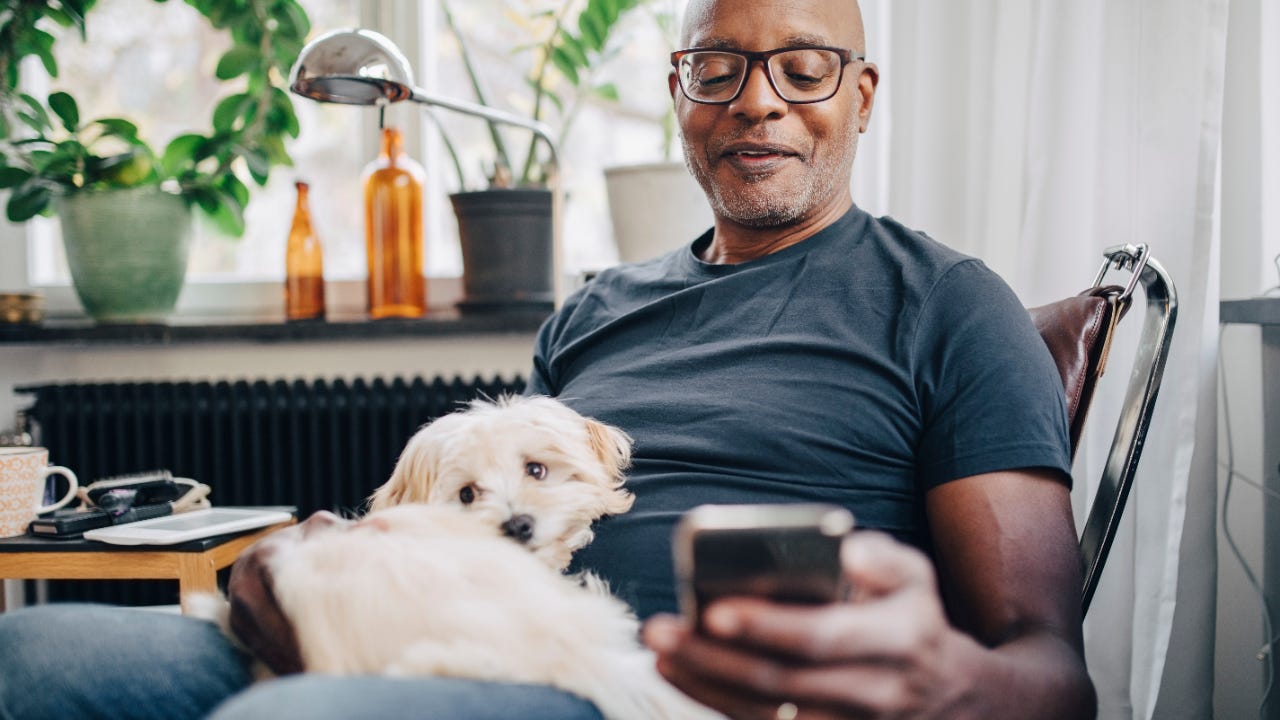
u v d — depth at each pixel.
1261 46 1.48
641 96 2.23
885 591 0.49
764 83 1.12
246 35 2.09
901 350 0.96
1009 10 1.57
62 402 2.02
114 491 1.44
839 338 1.00
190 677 0.77
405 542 0.75
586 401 1.09
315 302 2.10
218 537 1.31
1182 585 1.38
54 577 1.29
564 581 0.83
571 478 0.98
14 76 2.07
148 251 2.02
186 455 2.09
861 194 1.73
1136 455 0.97
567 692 0.67
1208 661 1.37
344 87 1.46
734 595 0.46
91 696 0.74
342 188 2.31
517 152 2.27
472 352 2.20
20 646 0.78
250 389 2.06
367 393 2.10
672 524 0.94
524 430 0.97
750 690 0.47
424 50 2.24
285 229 2.32
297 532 0.82
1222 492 1.57
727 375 1.02
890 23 1.71
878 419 0.94
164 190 2.03
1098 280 1.11
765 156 1.14
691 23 1.19
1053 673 0.69
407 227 2.06
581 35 2.06
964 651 0.62
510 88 2.26
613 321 1.17
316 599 0.69
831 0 1.16
